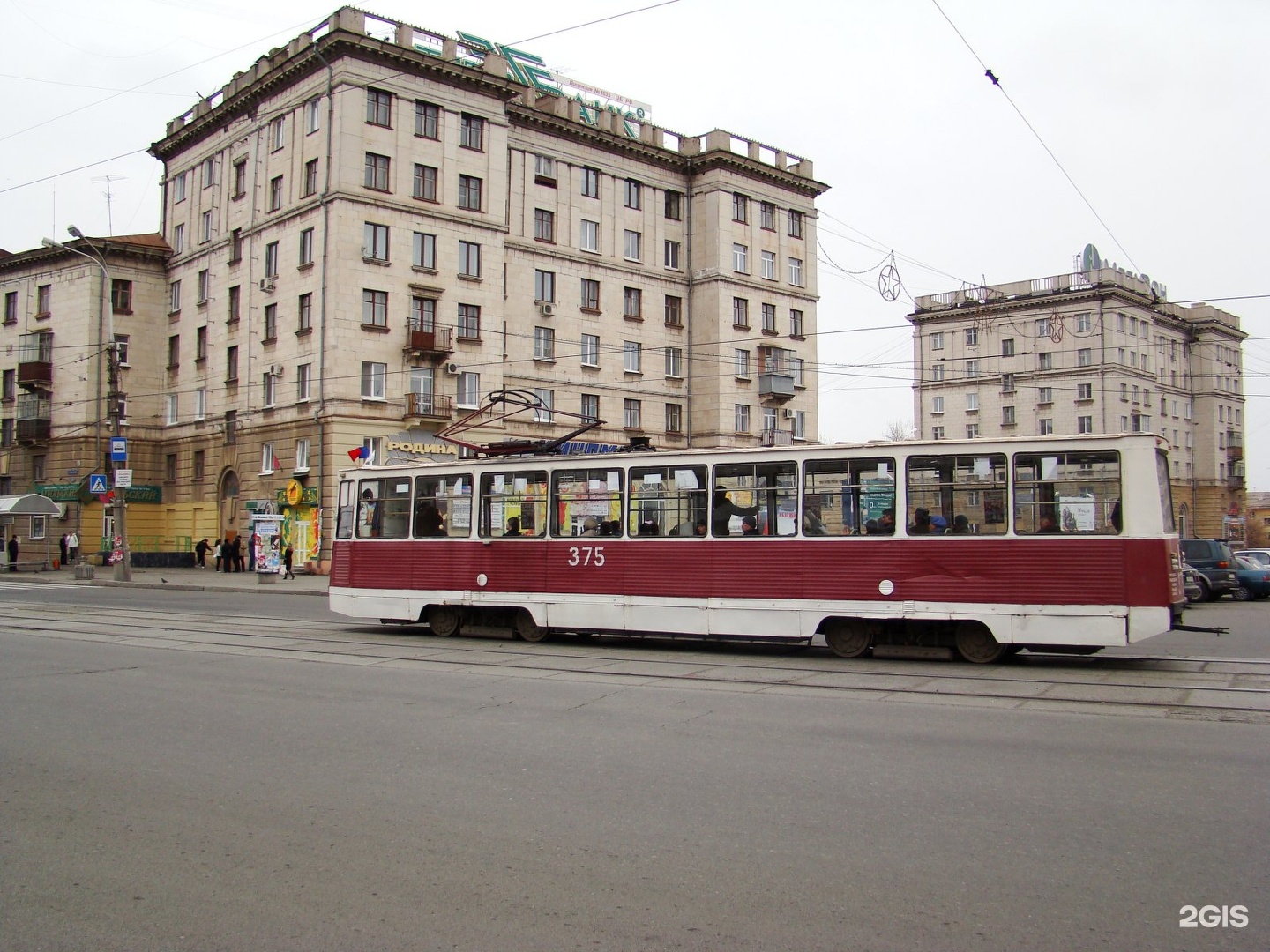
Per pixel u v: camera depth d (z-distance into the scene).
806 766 7.45
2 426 50.62
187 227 47.31
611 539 15.59
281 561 39.06
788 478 14.40
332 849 5.73
